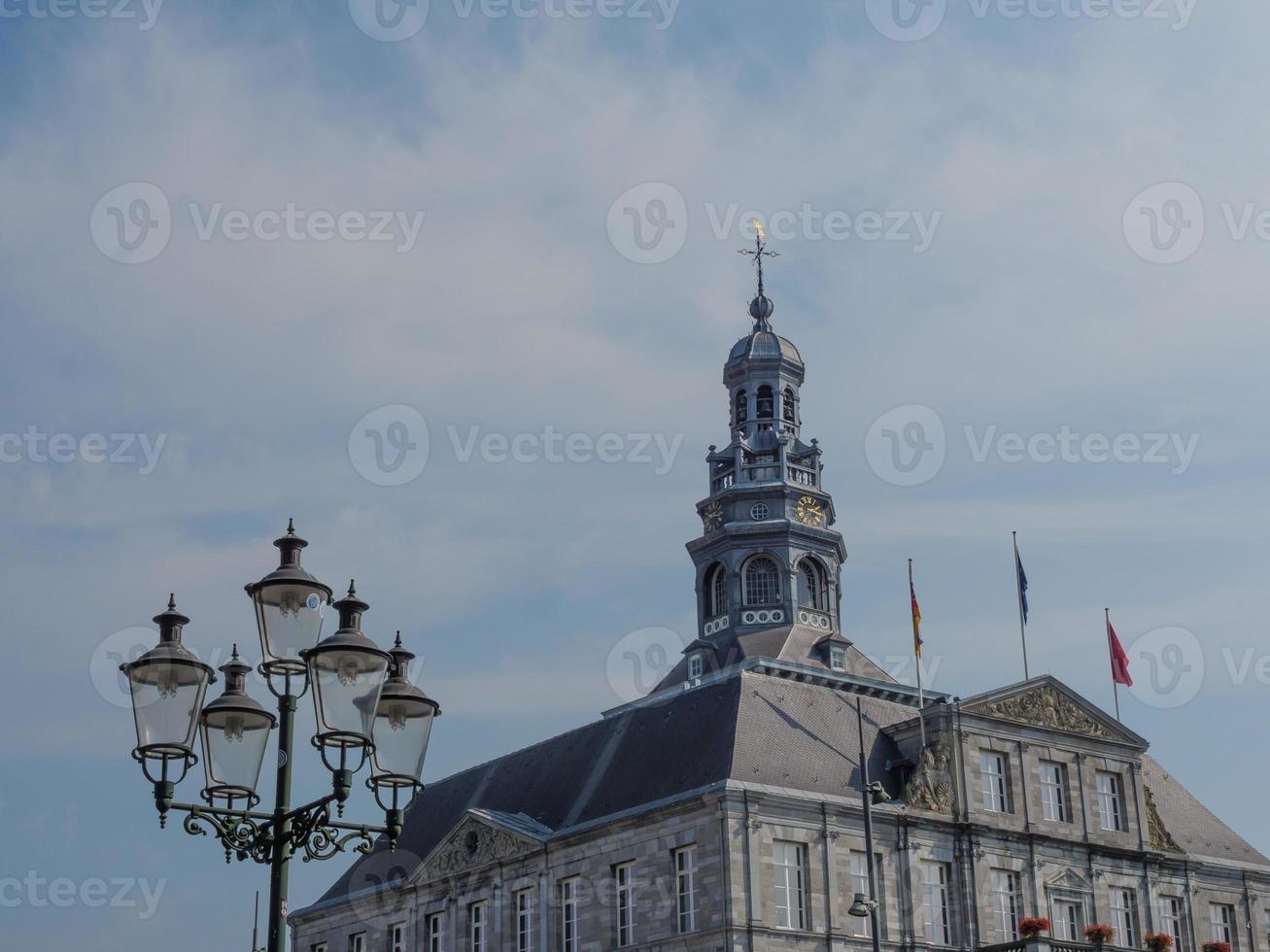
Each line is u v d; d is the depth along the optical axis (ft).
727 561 336.90
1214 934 256.73
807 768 226.17
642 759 240.32
